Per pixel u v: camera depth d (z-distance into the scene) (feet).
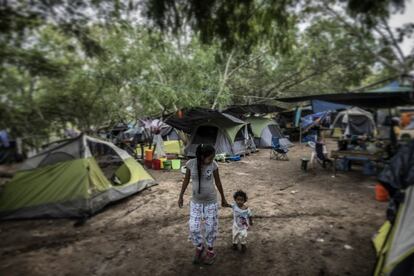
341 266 14.20
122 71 50.62
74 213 21.39
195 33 15.49
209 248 14.57
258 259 15.07
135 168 29.30
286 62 74.38
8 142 52.29
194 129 48.44
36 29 18.40
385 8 12.92
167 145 51.29
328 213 21.30
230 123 48.75
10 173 42.78
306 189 28.17
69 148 24.36
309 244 16.52
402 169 12.89
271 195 26.37
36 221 21.15
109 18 16.47
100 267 14.75
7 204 22.07
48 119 45.73
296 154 51.34
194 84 60.13
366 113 62.85
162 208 23.21
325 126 83.15
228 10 14.82
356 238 17.10
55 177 22.74
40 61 22.56
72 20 16.87
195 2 13.73
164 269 14.37
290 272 13.83
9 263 15.29
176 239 17.60
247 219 15.87
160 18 13.82
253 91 88.89
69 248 16.85
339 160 36.73
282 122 81.41
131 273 14.12
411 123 44.75
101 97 53.57
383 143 35.91
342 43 55.77
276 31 17.35
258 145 59.31
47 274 14.21
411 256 10.56
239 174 36.01
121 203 24.84
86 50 21.02
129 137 60.85
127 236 18.29
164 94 52.65
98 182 23.50
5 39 18.51
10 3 14.89
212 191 14.08
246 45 17.31
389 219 13.65
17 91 34.63
